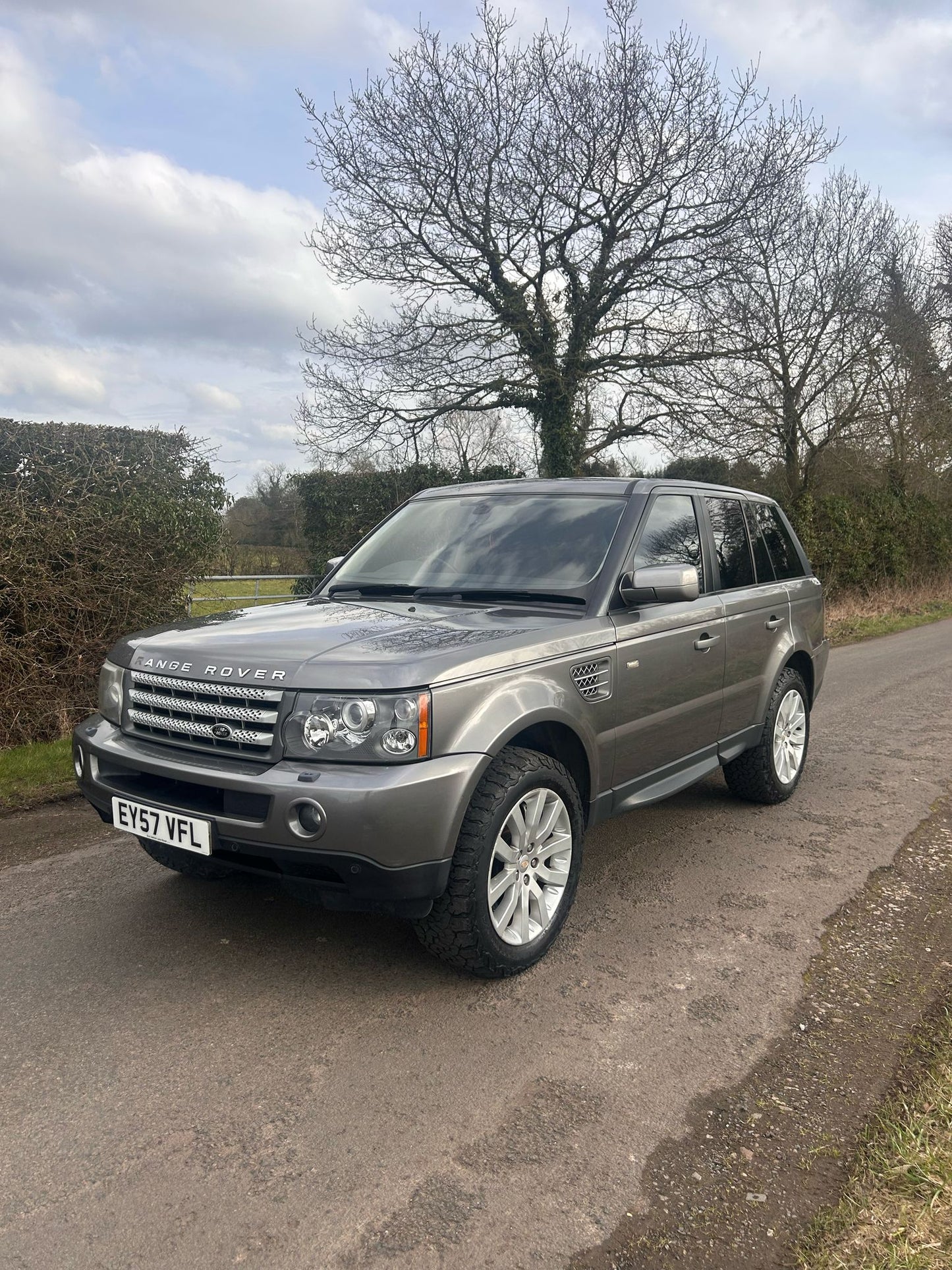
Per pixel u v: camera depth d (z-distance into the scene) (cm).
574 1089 252
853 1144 227
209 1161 221
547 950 334
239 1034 279
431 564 408
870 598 1948
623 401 1759
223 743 294
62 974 316
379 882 269
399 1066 263
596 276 1620
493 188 1542
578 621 350
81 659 672
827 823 499
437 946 299
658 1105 245
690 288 1608
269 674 285
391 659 282
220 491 804
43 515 655
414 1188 212
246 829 275
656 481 437
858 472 2097
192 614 841
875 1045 274
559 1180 215
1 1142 228
